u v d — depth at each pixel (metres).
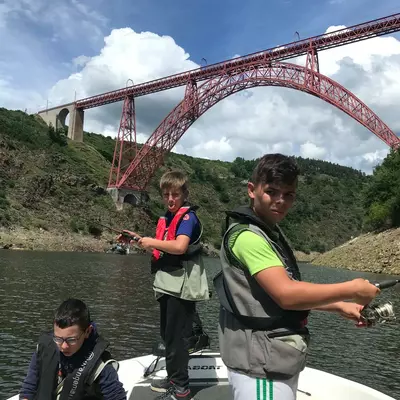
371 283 1.73
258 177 1.96
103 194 67.50
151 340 9.74
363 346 9.78
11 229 48.66
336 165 188.88
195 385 3.21
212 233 83.31
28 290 16.55
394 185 44.03
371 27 46.28
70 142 79.06
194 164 135.62
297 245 101.69
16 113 79.38
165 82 64.50
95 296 16.08
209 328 11.04
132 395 3.07
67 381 2.35
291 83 51.38
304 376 3.50
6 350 8.37
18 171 59.53
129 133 70.25
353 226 124.44
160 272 3.20
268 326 1.84
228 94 57.00
